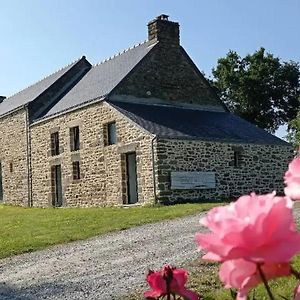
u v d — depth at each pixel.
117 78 25.45
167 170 21.27
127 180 23.00
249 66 47.69
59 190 27.58
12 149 31.30
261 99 47.09
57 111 27.11
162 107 25.77
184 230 13.99
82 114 25.33
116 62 28.58
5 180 32.19
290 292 5.65
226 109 28.83
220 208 1.22
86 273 9.97
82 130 25.33
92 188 24.58
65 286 9.05
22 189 30.28
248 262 1.18
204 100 27.92
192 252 10.82
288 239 1.13
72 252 12.52
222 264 1.24
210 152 22.75
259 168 24.39
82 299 8.03
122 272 9.69
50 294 8.57
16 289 9.20
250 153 24.19
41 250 13.37
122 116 22.81
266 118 47.09
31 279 9.92
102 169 23.97
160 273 1.70
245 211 1.17
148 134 21.39
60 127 26.88
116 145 23.16
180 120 24.42
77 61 31.83
